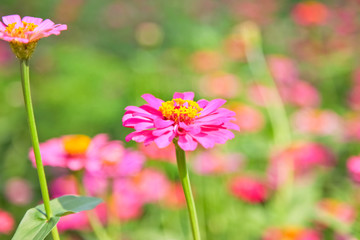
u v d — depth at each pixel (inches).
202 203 38.9
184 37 81.3
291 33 92.7
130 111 28.1
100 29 93.0
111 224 35.9
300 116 51.5
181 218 40.0
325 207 38.3
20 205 45.0
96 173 34.1
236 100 59.6
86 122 55.4
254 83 55.8
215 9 99.7
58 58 65.9
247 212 40.1
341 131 50.1
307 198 40.9
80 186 33.8
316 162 43.7
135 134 27.2
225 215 39.3
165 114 27.5
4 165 52.3
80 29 92.9
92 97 57.6
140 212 39.1
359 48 73.8
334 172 46.5
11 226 37.9
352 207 39.3
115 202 36.9
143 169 40.3
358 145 49.4
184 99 29.0
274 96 51.1
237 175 43.3
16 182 46.8
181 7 98.7
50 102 57.9
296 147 44.8
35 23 27.7
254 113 48.6
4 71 69.2
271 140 49.3
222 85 57.3
